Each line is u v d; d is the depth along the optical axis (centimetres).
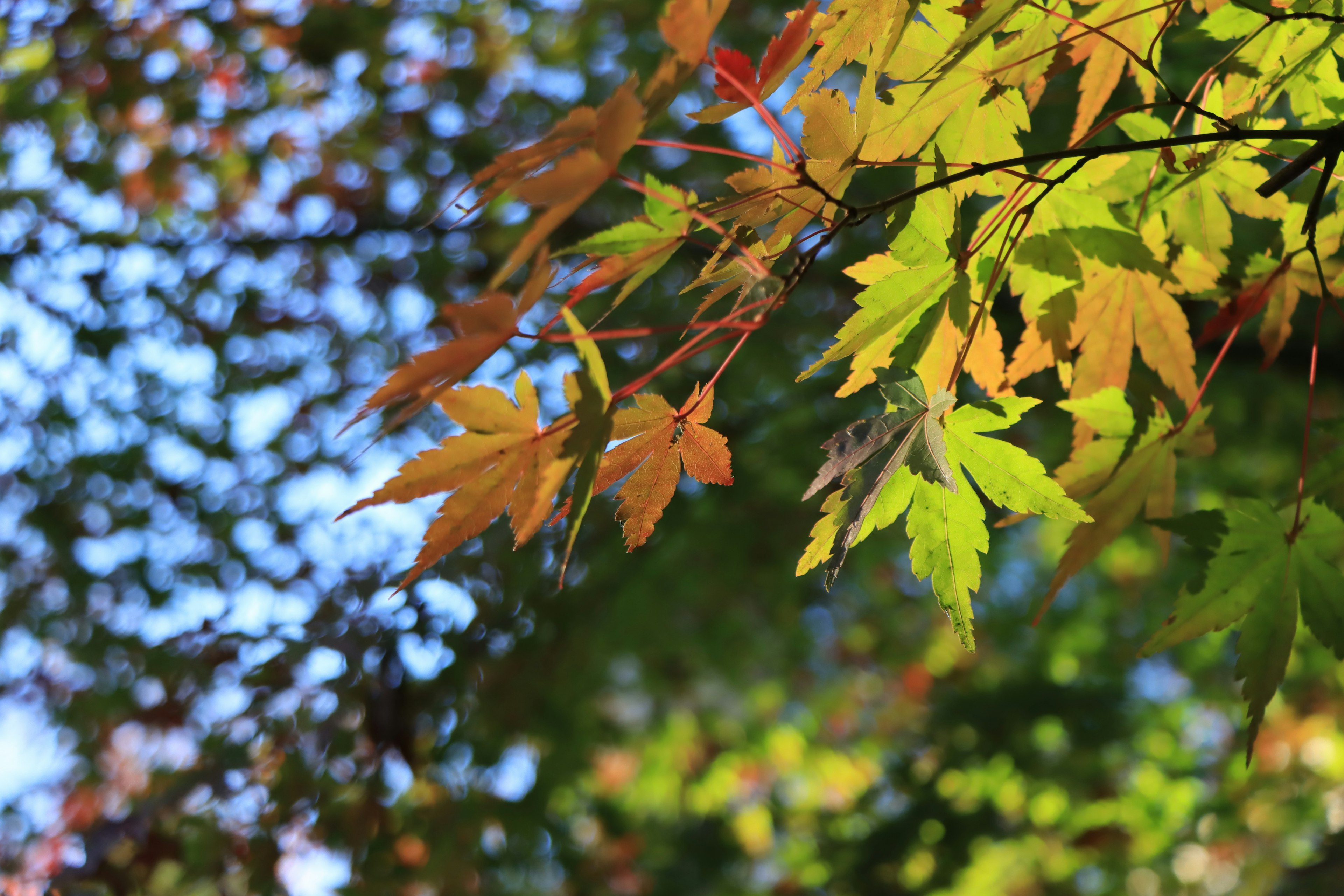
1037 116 414
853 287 537
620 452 126
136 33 519
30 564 558
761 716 817
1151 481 162
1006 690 604
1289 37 150
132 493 563
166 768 402
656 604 531
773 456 551
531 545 418
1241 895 683
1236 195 156
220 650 378
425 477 105
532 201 87
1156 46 132
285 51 536
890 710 874
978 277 145
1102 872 678
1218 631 144
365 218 613
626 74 542
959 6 136
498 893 402
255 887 339
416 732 372
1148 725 668
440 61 582
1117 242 143
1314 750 737
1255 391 559
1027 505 122
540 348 483
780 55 108
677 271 513
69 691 544
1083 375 163
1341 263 157
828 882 578
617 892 617
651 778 809
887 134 140
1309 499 143
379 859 360
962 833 553
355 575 393
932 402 123
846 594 751
